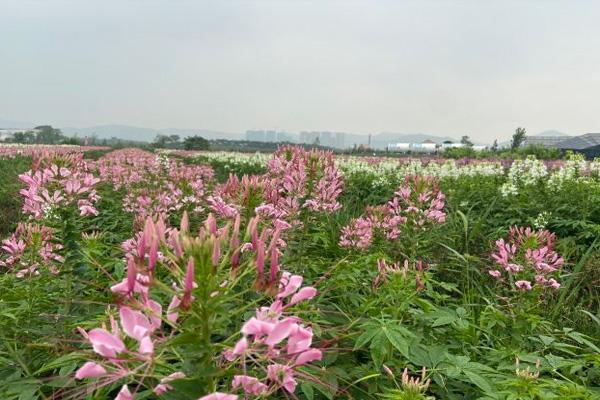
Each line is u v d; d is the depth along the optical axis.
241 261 2.15
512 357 3.01
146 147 67.88
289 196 4.55
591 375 3.23
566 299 5.14
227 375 1.59
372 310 3.29
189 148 60.62
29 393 2.37
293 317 1.63
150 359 1.49
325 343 2.24
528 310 3.72
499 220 9.12
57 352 2.68
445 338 3.45
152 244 1.61
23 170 17.48
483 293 5.14
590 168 14.45
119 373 1.51
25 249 3.87
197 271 1.57
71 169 4.09
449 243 7.21
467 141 68.56
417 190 5.52
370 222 5.41
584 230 7.82
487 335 3.62
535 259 3.80
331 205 4.67
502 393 2.35
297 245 4.68
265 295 1.72
